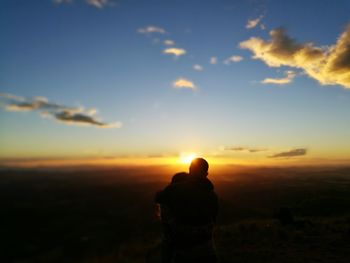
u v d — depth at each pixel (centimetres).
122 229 1983
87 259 1070
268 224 1702
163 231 465
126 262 1015
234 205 3309
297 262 984
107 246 1234
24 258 1042
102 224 2320
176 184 455
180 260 441
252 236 1400
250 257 1052
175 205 445
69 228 2123
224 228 1655
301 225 1633
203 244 445
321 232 1450
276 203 3741
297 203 3669
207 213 448
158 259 478
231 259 1032
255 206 3472
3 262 1019
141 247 1194
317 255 1062
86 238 1436
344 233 1402
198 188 454
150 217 2506
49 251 1124
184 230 441
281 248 1169
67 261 1059
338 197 3862
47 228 2134
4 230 2012
